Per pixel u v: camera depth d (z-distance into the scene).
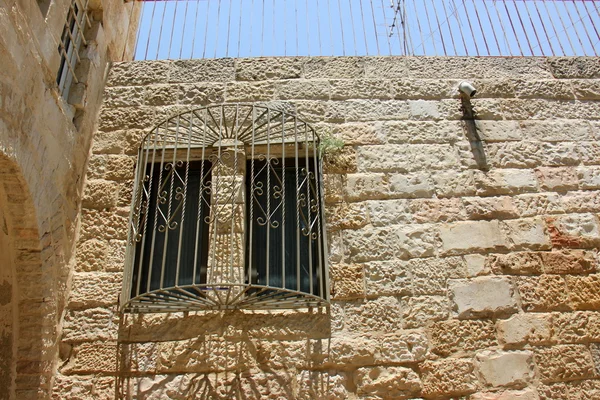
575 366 4.20
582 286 4.55
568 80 5.85
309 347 4.21
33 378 3.98
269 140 4.89
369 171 5.09
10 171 3.66
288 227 4.87
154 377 4.11
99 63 5.51
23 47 3.75
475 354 4.23
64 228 4.48
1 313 3.98
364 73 5.79
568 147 5.34
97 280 4.51
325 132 5.31
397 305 4.41
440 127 5.40
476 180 5.07
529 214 4.90
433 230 4.77
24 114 3.75
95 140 5.27
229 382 4.08
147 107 5.52
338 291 4.46
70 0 4.78
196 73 5.76
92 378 4.11
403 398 4.07
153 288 4.62
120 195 4.96
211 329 4.29
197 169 5.15
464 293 4.48
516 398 4.06
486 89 5.71
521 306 4.44
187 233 4.84
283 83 5.67
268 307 4.30
